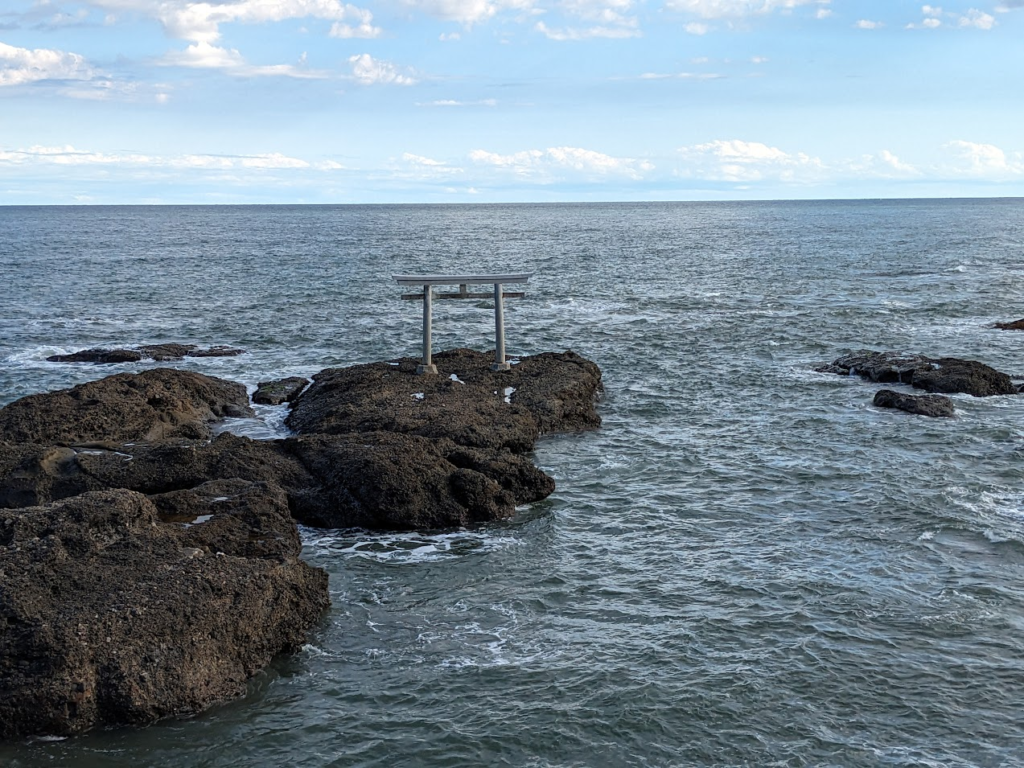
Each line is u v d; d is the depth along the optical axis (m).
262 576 16.94
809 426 31.14
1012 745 14.35
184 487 22.91
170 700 14.90
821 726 14.82
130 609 15.42
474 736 14.64
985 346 46.53
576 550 21.33
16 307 59.88
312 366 42.16
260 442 24.92
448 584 19.59
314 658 16.75
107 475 22.59
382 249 116.19
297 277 79.56
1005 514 23.06
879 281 75.50
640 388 37.12
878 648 16.95
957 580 19.56
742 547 21.44
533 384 32.81
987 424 30.94
